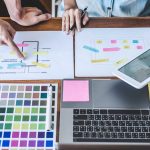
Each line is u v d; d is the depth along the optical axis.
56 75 0.86
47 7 1.43
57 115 0.75
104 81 0.83
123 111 0.75
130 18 1.03
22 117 0.75
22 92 0.81
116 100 0.78
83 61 0.90
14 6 1.06
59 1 1.38
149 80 0.75
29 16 1.03
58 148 0.69
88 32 0.99
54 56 0.91
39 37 0.97
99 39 0.97
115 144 0.69
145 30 1.00
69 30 0.99
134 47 0.94
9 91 0.81
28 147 0.70
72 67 0.88
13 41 0.94
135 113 0.75
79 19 1.01
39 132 0.72
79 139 0.70
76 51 0.93
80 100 0.78
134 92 0.80
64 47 0.94
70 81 0.83
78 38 0.97
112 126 0.72
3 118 0.75
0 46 0.94
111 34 0.98
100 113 0.75
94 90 0.81
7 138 0.71
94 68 0.88
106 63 0.89
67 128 0.72
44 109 0.77
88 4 1.23
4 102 0.78
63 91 0.80
